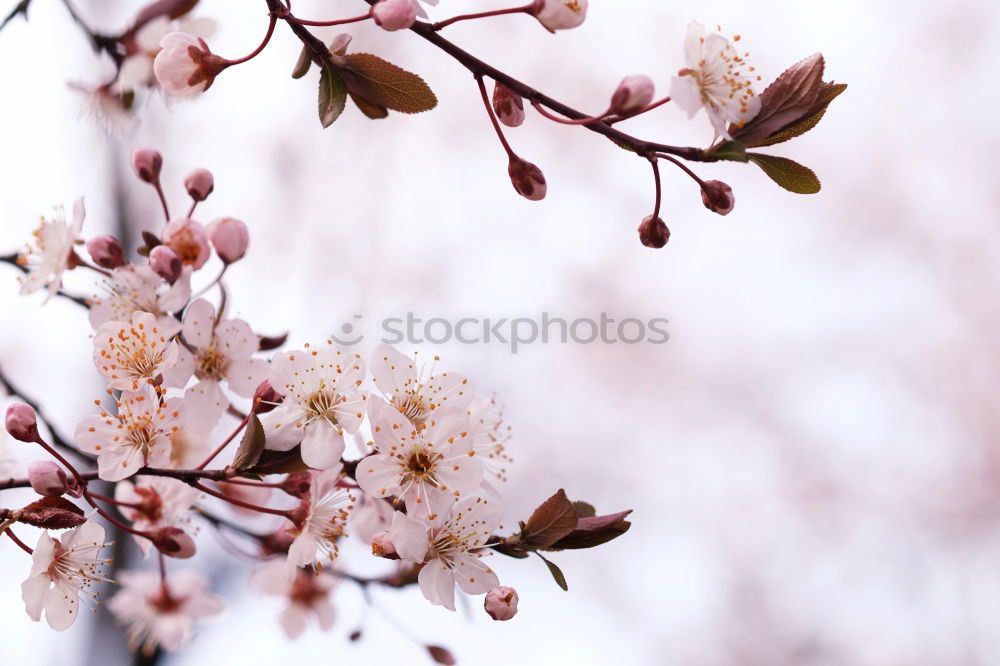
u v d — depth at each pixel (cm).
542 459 158
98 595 58
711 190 57
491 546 57
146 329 58
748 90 57
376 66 58
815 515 162
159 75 59
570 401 162
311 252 161
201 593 72
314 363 58
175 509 61
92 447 57
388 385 58
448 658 68
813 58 57
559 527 56
